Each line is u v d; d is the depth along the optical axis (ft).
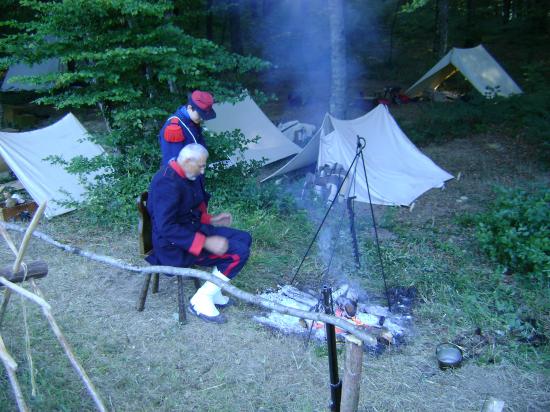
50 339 11.46
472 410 9.70
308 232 18.34
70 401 9.61
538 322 12.72
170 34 17.84
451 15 77.66
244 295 8.04
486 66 41.11
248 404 9.74
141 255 12.19
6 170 25.07
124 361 10.84
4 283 8.18
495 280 14.89
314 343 11.56
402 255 16.72
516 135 31.71
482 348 11.59
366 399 9.90
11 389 9.78
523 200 18.24
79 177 19.84
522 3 74.59
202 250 11.99
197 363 10.85
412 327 12.41
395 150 25.88
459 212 21.35
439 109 36.04
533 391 10.23
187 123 14.06
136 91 17.81
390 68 61.05
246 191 20.31
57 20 16.93
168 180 11.06
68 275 14.52
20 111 39.40
